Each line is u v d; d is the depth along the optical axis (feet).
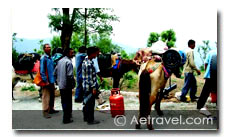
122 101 15.75
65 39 23.09
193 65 18.48
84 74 13.88
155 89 13.28
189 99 19.22
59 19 21.72
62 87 14.48
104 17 23.00
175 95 19.94
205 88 15.71
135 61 19.53
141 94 13.04
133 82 25.63
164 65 13.56
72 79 14.53
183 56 15.65
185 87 18.88
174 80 28.73
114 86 20.15
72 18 22.70
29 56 20.71
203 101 15.92
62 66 14.38
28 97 21.61
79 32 23.82
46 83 15.53
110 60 19.76
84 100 14.42
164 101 19.27
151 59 14.53
